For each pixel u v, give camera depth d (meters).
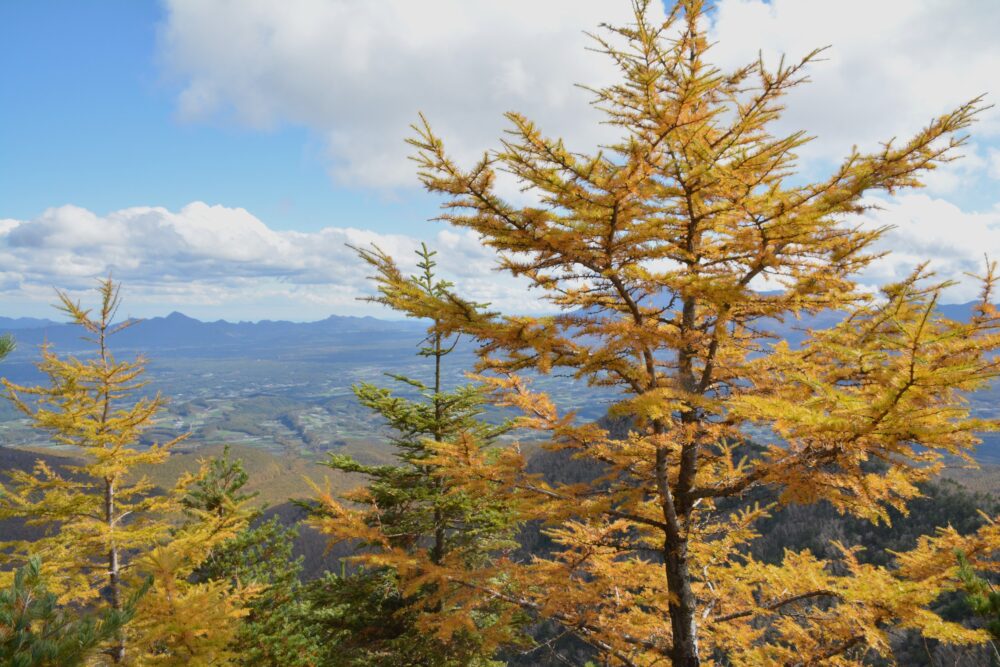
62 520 12.03
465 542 12.93
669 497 7.00
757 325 7.73
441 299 6.18
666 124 5.27
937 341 3.72
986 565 5.52
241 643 12.59
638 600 7.60
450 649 11.23
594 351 5.85
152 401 12.92
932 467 5.04
